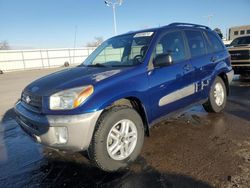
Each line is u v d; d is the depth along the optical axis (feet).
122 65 13.34
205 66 16.47
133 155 11.74
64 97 10.33
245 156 11.70
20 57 119.85
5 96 34.60
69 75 12.71
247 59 30.83
